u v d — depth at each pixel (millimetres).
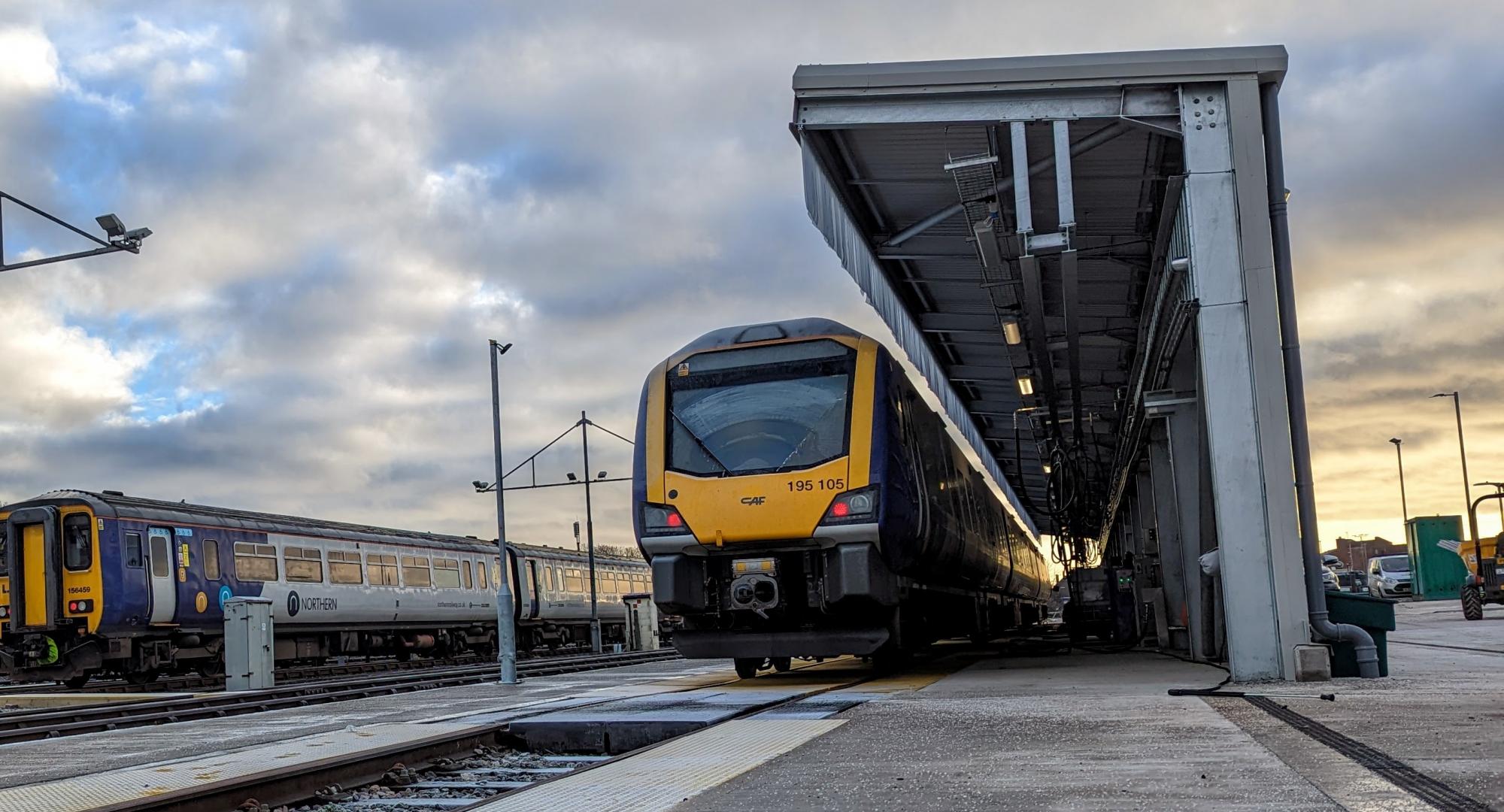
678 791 5992
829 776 6230
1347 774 5477
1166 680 12078
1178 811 4805
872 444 13273
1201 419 13453
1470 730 6902
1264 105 11609
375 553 28312
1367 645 11117
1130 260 15078
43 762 9094
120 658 21453
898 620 14648
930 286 16656
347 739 9750
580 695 13492
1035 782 5715
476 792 8016
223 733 10969
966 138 12117
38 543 21391
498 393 18266
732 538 13242
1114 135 11930
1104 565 34531
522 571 35125
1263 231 11344
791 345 14016
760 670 17984
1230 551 11227
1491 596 32531
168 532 22250
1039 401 21781
